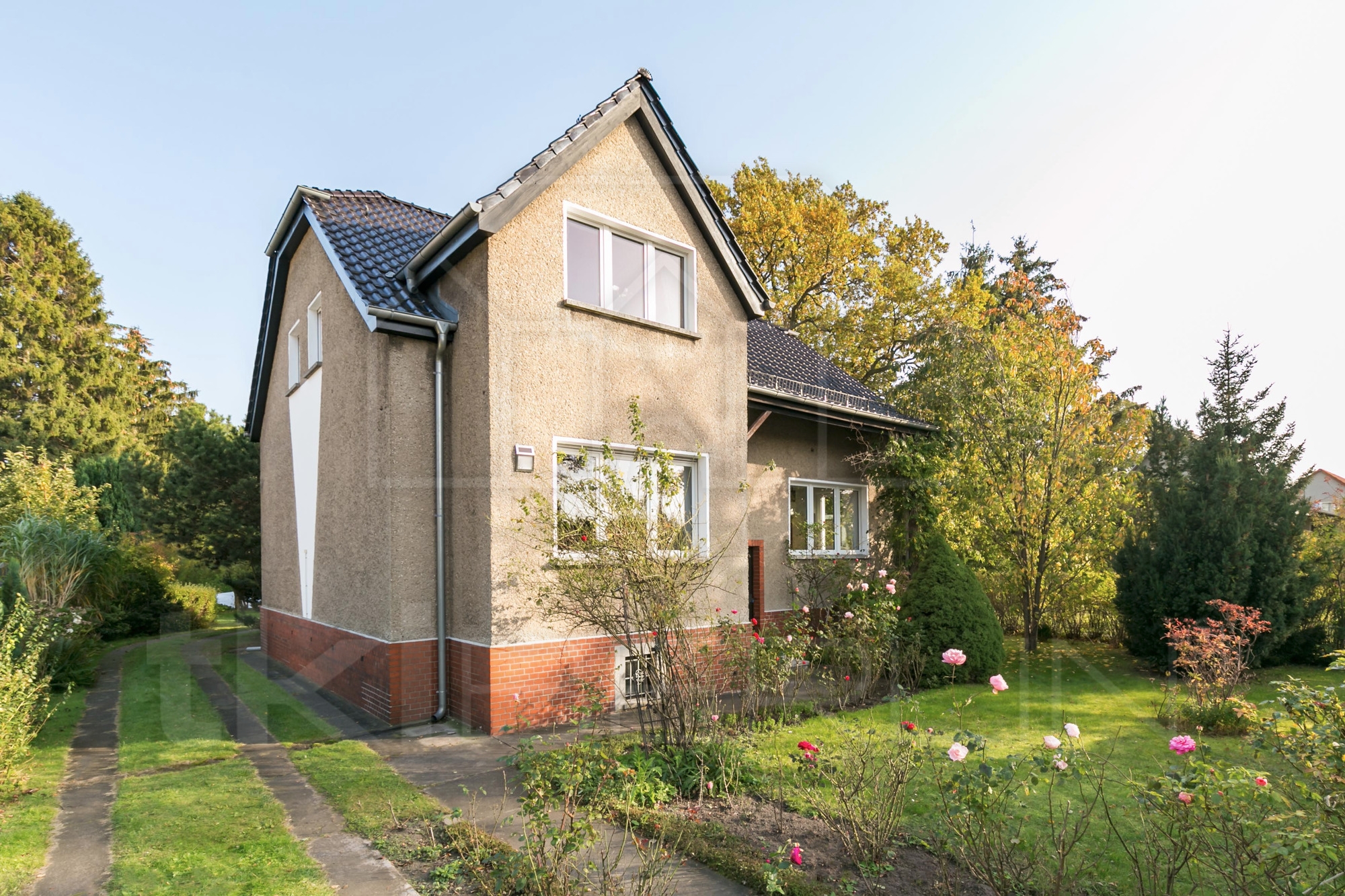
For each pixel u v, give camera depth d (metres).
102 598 8.35
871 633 7.82
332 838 4.15
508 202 6.90
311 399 8.79
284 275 9.88
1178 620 6.68
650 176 8.22
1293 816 2.60
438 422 7.27
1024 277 8.99
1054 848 3.41
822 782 4.54
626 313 7.93
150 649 8.70
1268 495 6.75
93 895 3.49
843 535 9.30
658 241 8.23
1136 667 7.12
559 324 7.32
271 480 9.82
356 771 5.31
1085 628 8.02
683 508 7.79
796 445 9.73
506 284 6.97
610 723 6.41
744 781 4.82
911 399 9.10
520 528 6.81
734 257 8.79
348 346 7.84
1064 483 8.42
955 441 8.86
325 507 8.23
